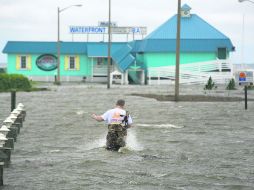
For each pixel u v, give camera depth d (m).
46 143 19.78
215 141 20.17
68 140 20.47
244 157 16.94
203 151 17.98
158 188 12.92
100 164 15.60
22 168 15.09
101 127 24.19
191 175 14.27
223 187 13.08
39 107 33.69
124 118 18.08
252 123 25.73
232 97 41.38
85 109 32.41
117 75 74.94
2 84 51.25
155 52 74.06
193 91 51.25
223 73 72.94
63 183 13.38
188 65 72.56
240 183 13.46
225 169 15.09
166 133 22.27
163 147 18.70
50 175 14.22
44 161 16.08
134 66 72.88
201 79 72.50
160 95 43.38
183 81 72.44
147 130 23.14
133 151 17.75
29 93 47.53
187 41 74.88
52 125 24.92
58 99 40.16
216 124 25.34
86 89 54.91
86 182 13.48
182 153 17.55
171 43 74.50
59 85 66.44
